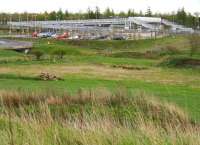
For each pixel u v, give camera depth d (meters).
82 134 9.98
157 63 89.88
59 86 47.12
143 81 63.53
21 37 180.00
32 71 71.56
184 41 131.62
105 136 9.85
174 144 9.53
